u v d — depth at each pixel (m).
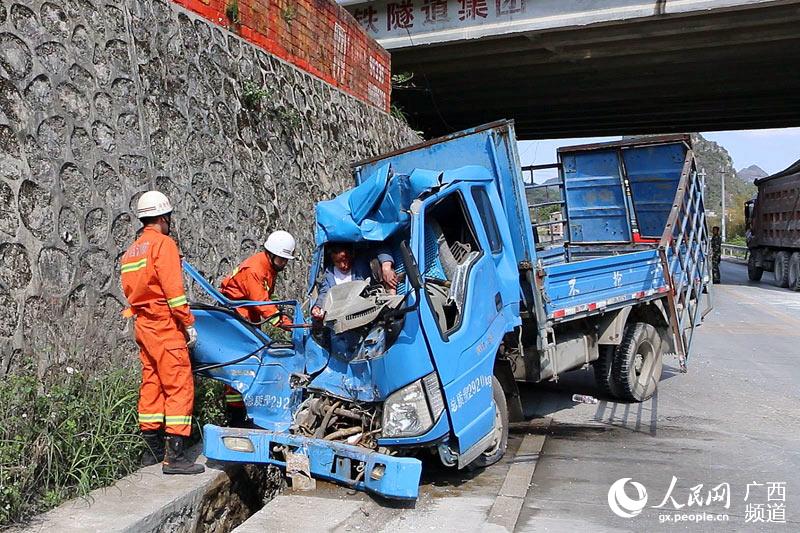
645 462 6.20
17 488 4.15
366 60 13.87
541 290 6.75
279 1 10.35
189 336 5.18
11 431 4.43
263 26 9.95
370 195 5.40
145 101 7.19
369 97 14.06
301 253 9.94
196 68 8.20
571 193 10.88
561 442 6.80
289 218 9.73
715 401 8.37
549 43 16.31
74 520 4.20
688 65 18.75
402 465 4.74
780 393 8.74
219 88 8.61
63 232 5.87
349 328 5.06
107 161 6.50
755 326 14.08
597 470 5.98
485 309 5.79
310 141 10.86
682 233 9.24
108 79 6.70
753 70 19.12
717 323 14.50
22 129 5.62
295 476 5.15
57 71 6.09
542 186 10.88
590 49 17.16
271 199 9.34
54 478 4.54
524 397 8.64
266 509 4.85
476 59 18.45
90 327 6.02
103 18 6.79
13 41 5.68
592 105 23.97
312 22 11.42
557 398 8.59
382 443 5.04
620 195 10.48
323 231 5.72
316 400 5.38
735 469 6.00
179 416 5.08
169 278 5.00
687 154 9.60
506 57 18.09
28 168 5.61
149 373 5.13
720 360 10.73
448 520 4.90
